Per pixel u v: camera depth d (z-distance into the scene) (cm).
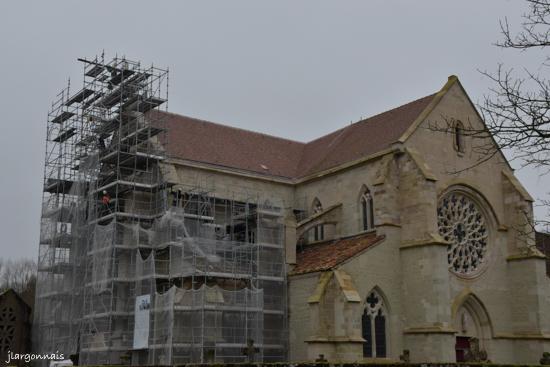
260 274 4912
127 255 4825
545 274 5125
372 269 4619
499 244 5247
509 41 1508
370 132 5741
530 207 5269
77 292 4966
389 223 4772
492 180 5344
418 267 4631
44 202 5641
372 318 4569
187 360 4434
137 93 5253
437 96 5203
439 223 4966
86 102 5588
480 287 5028
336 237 5406
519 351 5044
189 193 5156
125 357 4303
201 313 4322
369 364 3791
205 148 5753
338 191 5528
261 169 5916
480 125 5375
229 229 5441
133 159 5009
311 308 4391
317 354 4262
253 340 4512
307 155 6500
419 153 4950
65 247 5253
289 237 5028
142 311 4403
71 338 4856
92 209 5000
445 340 4400
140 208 5047
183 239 4547
